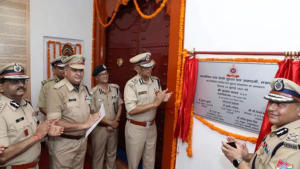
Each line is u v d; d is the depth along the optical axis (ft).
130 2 9.04
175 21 6.58
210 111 5.74
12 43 8.61
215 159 5.72
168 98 6.28
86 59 10.93
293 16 4.13
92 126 5.70
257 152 3.60
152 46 8.07
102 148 7.63
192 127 6.30
